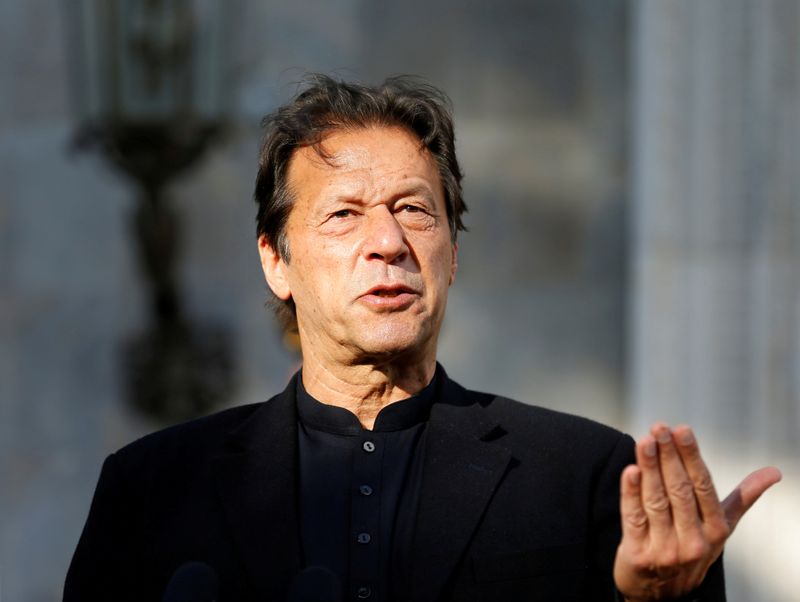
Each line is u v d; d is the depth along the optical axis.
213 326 20.98
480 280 21.97
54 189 21.44
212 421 8.82
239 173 21.30
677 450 6.87
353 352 8.11
